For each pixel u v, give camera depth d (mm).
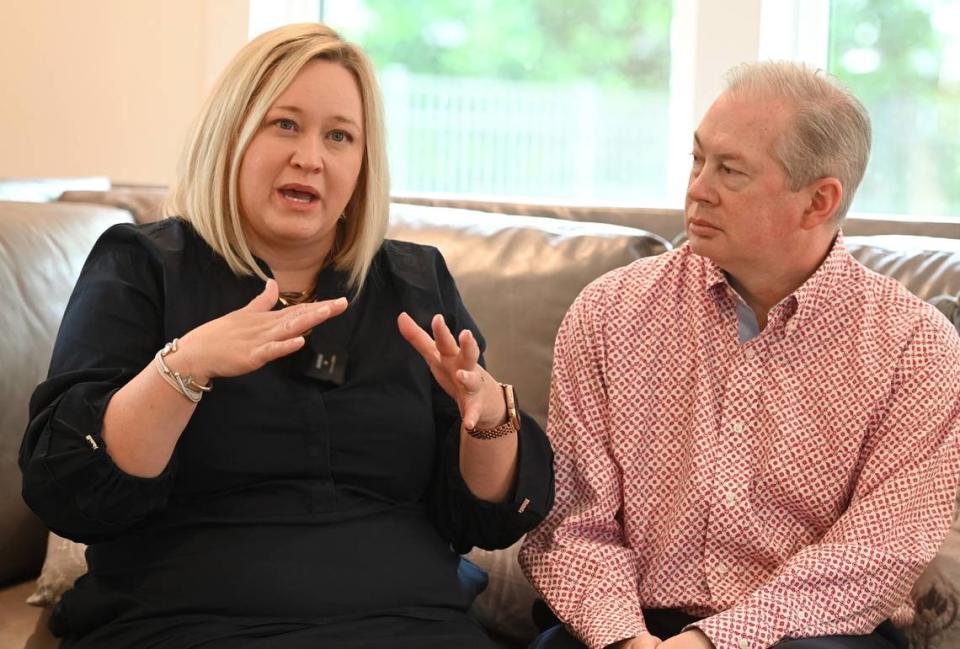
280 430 1729
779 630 1657
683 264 1940
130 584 1684
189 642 1592
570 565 1810
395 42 3557
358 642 1625
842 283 1854
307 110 1751
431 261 1953
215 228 1771
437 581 1764
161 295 1759
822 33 3311
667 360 1889
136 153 3471
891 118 3297
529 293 2275
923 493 1765
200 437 1695
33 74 3490
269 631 1628
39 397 1643
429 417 1845
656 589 1836
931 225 2529
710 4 3236
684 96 3346
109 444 1570
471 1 3520
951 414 1797
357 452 1777
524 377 2244
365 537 1741
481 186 3561
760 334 1841
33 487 1577
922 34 3258
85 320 1721
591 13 3459
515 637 2098
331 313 1550
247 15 3387
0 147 3521
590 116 3488
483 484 1795
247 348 1537
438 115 3561
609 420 1890
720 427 1842
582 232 2352
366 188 1853
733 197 1786
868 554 1712
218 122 1768
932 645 1812
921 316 1839
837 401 1817
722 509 1806
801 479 1812
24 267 2164
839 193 1799
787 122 1762
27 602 1991
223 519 1701
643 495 1869
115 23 3438
